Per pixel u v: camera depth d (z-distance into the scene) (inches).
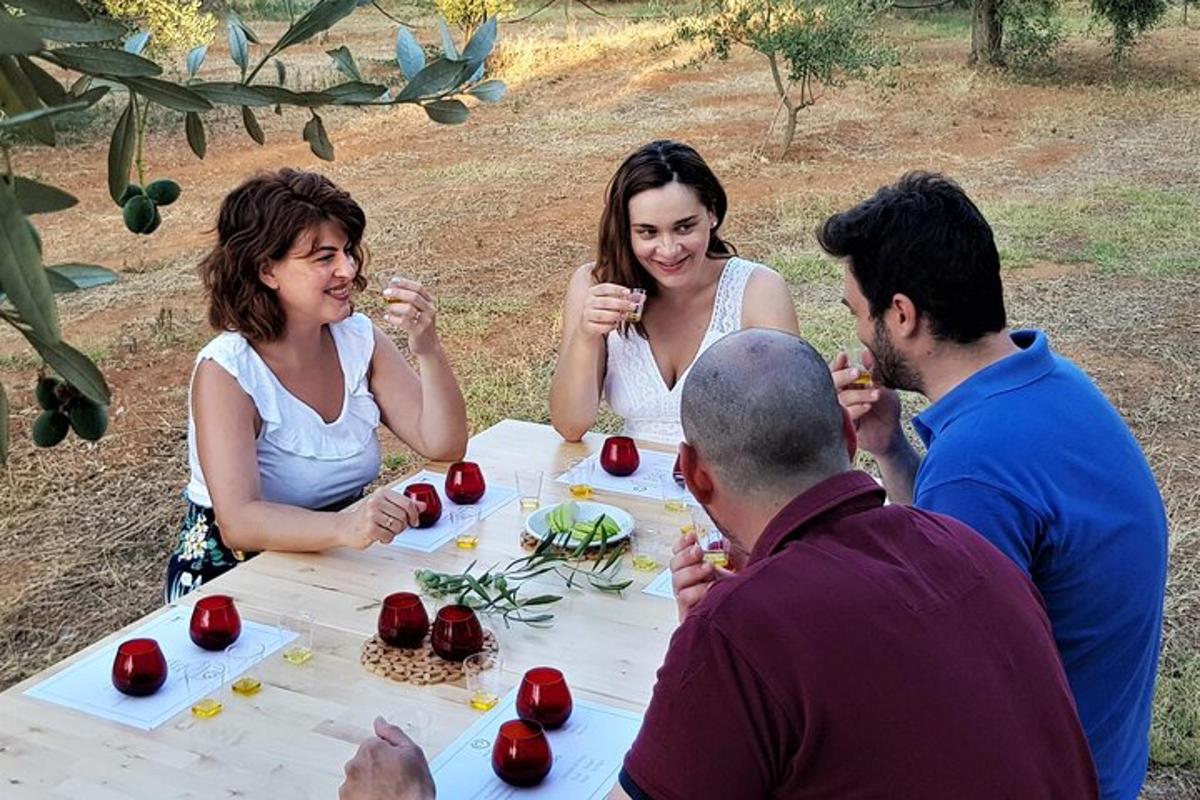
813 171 499.8
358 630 100.9
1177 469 220.8
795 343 70.0
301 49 752.3
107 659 96.3
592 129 588.7
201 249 392.8
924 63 778.8
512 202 447.5
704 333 144.4
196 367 125.2
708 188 138.3
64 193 40.3
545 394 261.7
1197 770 138.7
